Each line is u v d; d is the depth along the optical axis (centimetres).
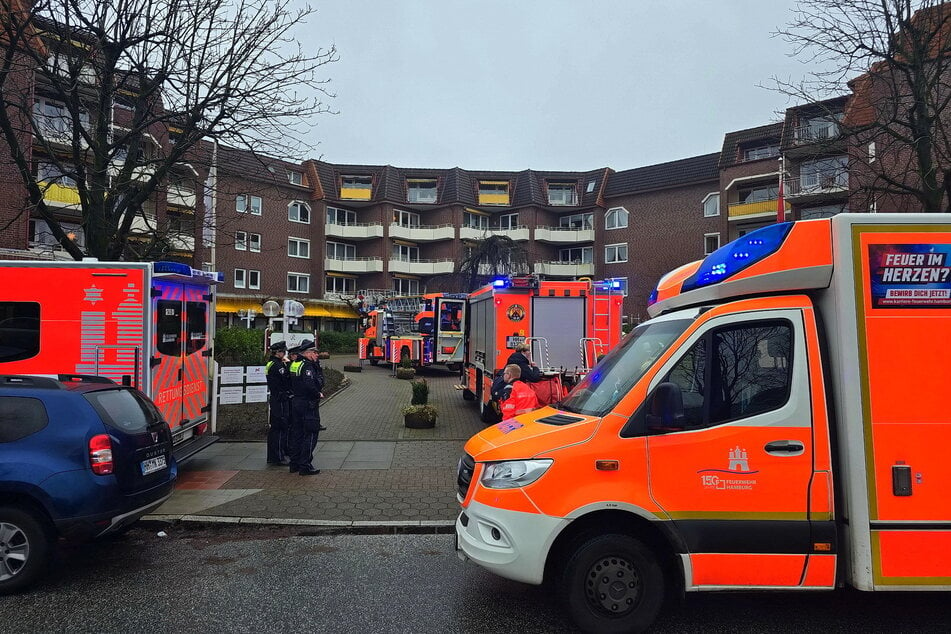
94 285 669
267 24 950
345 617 397
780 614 402
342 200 4469
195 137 951
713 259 410
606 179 4594
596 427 372
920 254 368
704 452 363
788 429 365
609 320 1030
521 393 757
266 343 1753
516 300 1023
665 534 359
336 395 1600
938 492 356
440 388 1875
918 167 1048
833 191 1505
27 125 1087
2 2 851
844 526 361
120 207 984
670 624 386
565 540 375
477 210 4772
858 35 995
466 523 392
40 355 655
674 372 378
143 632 375
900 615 402
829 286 377
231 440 993
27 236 1978
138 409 520
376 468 819
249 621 390
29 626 383
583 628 362
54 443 446
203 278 815
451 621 391
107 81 915
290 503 661
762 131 3544
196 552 532
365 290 4419
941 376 361
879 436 358
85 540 449
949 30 991
